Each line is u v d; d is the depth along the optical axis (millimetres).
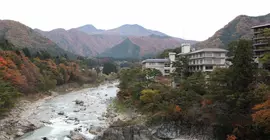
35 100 79750
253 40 68562
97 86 137250
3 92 50812
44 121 53750
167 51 122375
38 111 64875
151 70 79625
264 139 31750
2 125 45719
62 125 51594
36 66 98875
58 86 110938
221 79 41000
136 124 42844
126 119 50438
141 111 52156
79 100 81938
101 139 40031
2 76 60625
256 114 30156
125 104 63469
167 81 75125
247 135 33531
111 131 40469
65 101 83750
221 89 40312
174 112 42406
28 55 111688
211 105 41469
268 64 50625
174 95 48406
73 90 116188
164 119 42344
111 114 59406
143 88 61531
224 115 38375
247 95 35719
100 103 79562
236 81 38094
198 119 40031
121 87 82125
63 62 134375
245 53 38250
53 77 105625
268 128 30391
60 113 62656
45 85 93438
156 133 40969
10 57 78938
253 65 40906
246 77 37688
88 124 52219
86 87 130250
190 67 77938
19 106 65125
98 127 48125
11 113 56156
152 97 51812
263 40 64312
